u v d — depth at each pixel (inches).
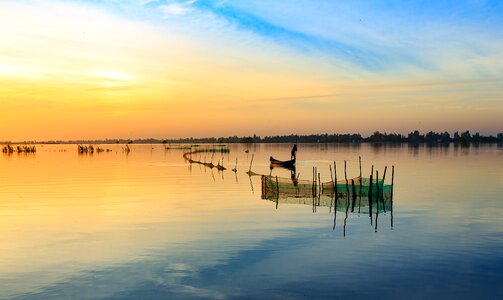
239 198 1721.2
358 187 1640.0
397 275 750.5
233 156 6097.4
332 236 1032.2
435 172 2910.9
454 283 714.8
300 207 1480.1
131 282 725.9
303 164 4094.5
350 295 668.7
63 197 1758.1
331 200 1642.5
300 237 1022.4
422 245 943.0
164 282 725.9
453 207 1450.5
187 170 3356.3
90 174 2965.1
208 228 1128.8
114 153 7716.5
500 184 2159.2
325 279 733.3
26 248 941.2
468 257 851.4
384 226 1146.0
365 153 6796.3
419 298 657.0
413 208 1434.5
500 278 735.1
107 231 1101.1
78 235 1058.7
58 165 4033.0
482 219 1237.7
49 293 682.8
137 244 966.4
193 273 767.7
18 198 1727.4
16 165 4042.8
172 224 1184.2
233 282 722.8
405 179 2438.5
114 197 1755.7
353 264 811.4
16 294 680.4
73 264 823.7
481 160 4384.8
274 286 705.6
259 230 1099.9
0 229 1131.9
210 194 1851.6
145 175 2878.9
